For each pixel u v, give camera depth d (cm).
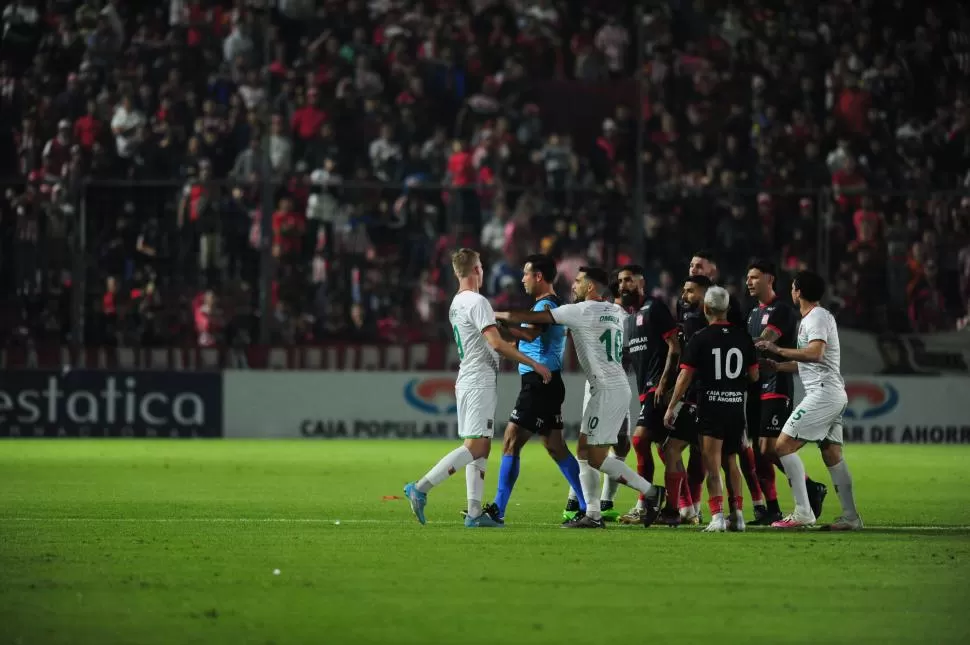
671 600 2608
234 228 9369
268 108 9431
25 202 9181
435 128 10469
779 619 2419
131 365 8994
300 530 3819
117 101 10194
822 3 11344
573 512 4116
